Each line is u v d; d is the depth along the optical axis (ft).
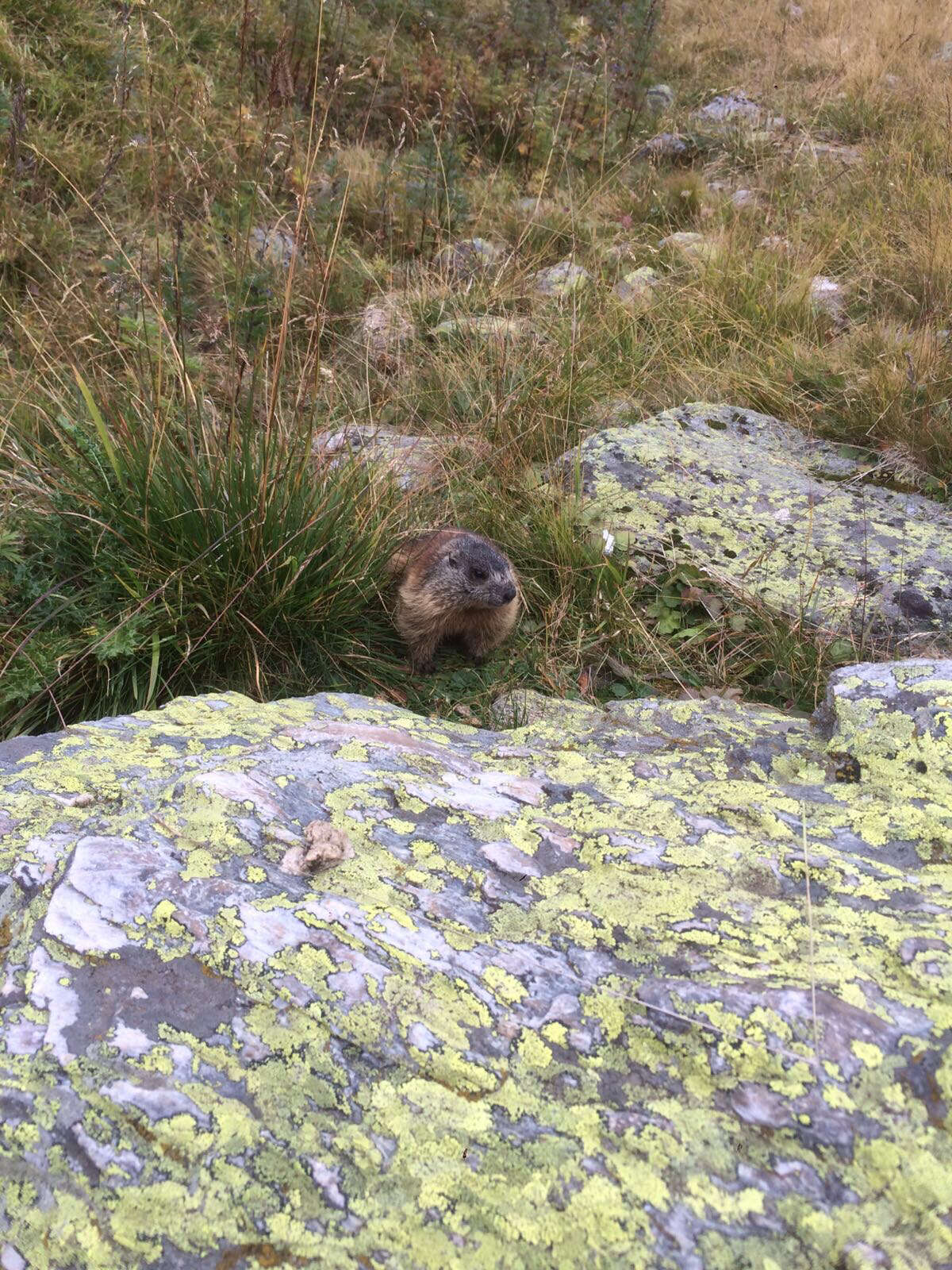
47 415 5.46
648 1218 2.19
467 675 5.32
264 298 7.17
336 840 3.08
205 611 4.77
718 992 2.59
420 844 3.13
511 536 5.81
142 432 5.11
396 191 8.87
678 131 11.52
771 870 3.06
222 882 2.91
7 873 2.96
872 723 3.54
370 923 2.81
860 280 8.21
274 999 2.60
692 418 6.66
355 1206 2.23
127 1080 2.42
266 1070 2.47
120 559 4.83
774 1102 2.37
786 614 5.32
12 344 6.71
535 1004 2.63
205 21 9.50
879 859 3.13
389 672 5.21
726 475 6.16
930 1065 2.41
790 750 3.68
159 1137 2.33
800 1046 2.45
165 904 2.81
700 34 14.64
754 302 7.75
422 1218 2.22
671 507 5.90
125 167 8.05
